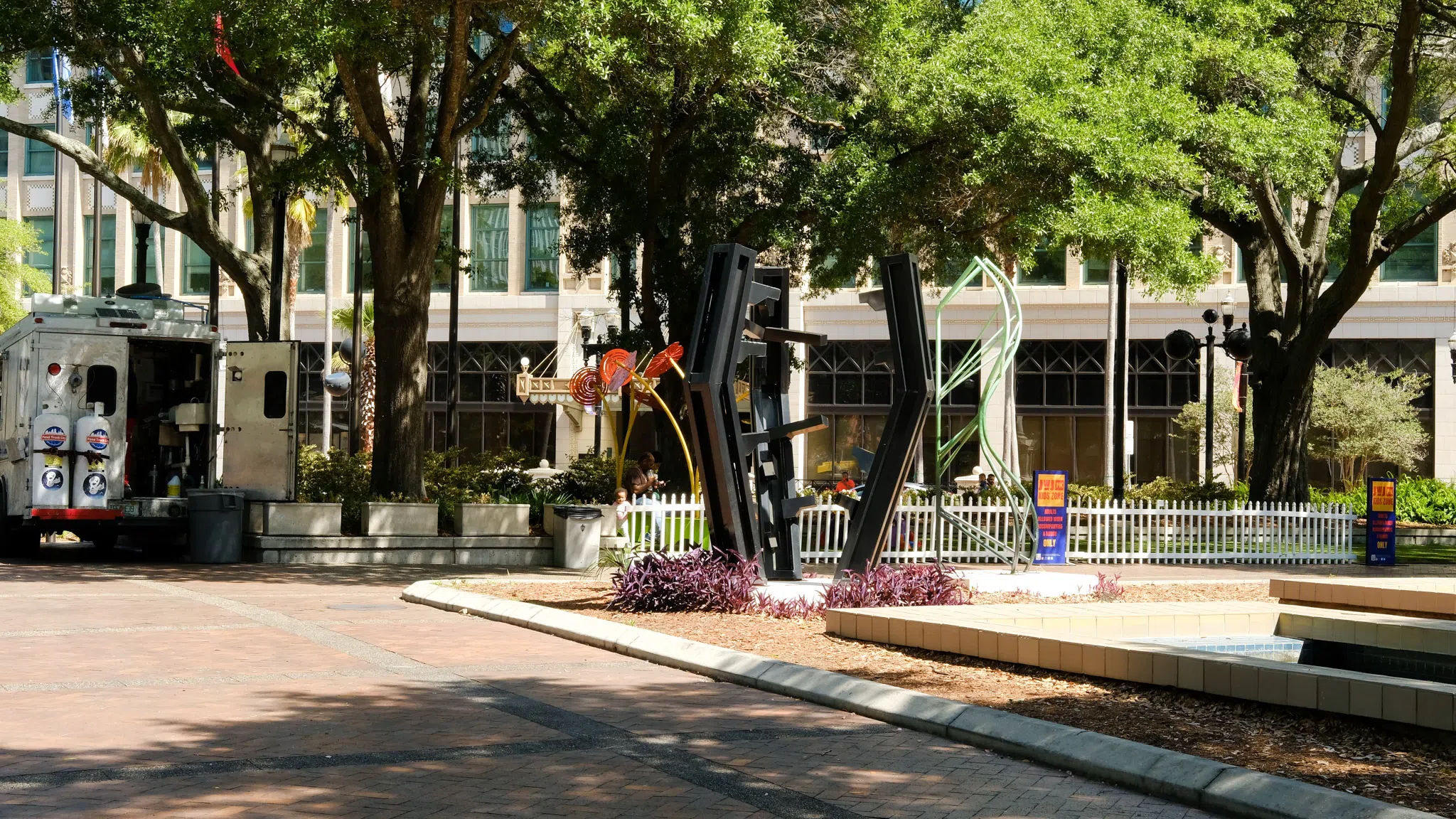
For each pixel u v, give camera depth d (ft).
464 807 18.67
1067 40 69.10
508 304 154.40
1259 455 89.15
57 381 59.98
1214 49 71.82
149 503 61.72
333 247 156.87
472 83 63.16
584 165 77.51
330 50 52.70
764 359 47.16
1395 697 23.16
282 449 63.67
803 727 25.00
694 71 59.47
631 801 19.24
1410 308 135.44
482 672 30.55
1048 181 65.62
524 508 63.82
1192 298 72.43
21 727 23.30
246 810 18.17
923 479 144.56
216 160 87.97
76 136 157.58
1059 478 70.44
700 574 41.47
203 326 63.46
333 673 29.94
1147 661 27.89
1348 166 130.72
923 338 44.78
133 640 34.45
